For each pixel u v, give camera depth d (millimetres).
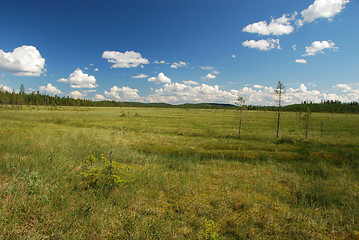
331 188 7309
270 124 38125
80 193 5164
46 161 7535
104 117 45938
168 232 3805
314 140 20406
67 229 3508
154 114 65188
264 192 6988
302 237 4195
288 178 8859
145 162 10750
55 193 4863
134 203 5082
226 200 5980
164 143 18281
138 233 3609
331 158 14078
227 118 52500
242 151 15852
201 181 7930
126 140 18484
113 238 3508
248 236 4152
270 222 4730
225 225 4527
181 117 53375
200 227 4172
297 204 6141
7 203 4016
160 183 6910
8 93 99062
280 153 15320
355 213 5293
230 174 9312
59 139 14055
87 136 17312
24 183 5008
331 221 4934
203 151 15812
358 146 17750
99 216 4102
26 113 46500
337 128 33031
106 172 6129
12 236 3234
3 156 7789
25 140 12859
